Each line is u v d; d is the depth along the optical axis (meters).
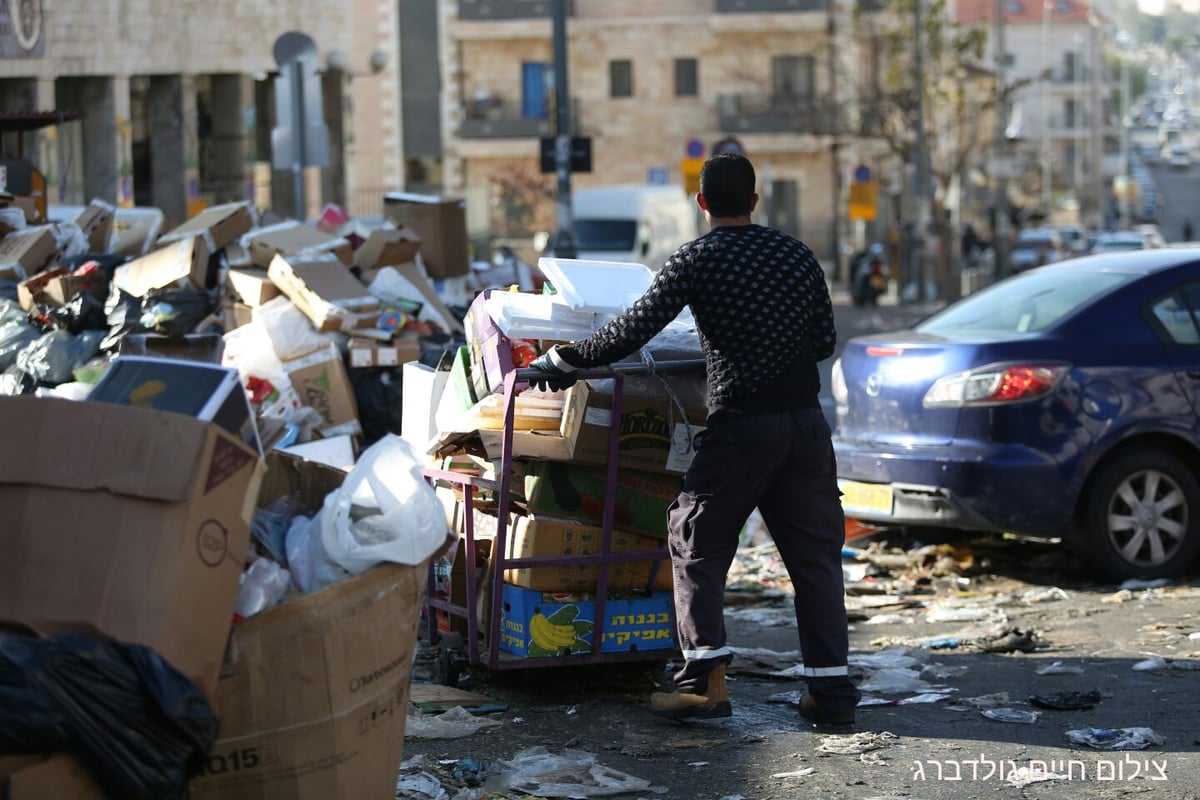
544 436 6.93
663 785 5.85
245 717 4.68
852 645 8.39
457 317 14.51
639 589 7.16
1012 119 108.31
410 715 6.74
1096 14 144.62
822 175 67.81
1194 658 7.75
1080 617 8.94
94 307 11.59
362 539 4.97
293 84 18.19
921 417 9.98
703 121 67.56
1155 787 5.75
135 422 4.37
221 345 11.11
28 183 16.67
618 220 39.12
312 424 11.80
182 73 34.12
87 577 4.28
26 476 4.34
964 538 11.15
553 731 6.59
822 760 6.14
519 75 67.50
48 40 28.50
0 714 3.98
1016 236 72.81
